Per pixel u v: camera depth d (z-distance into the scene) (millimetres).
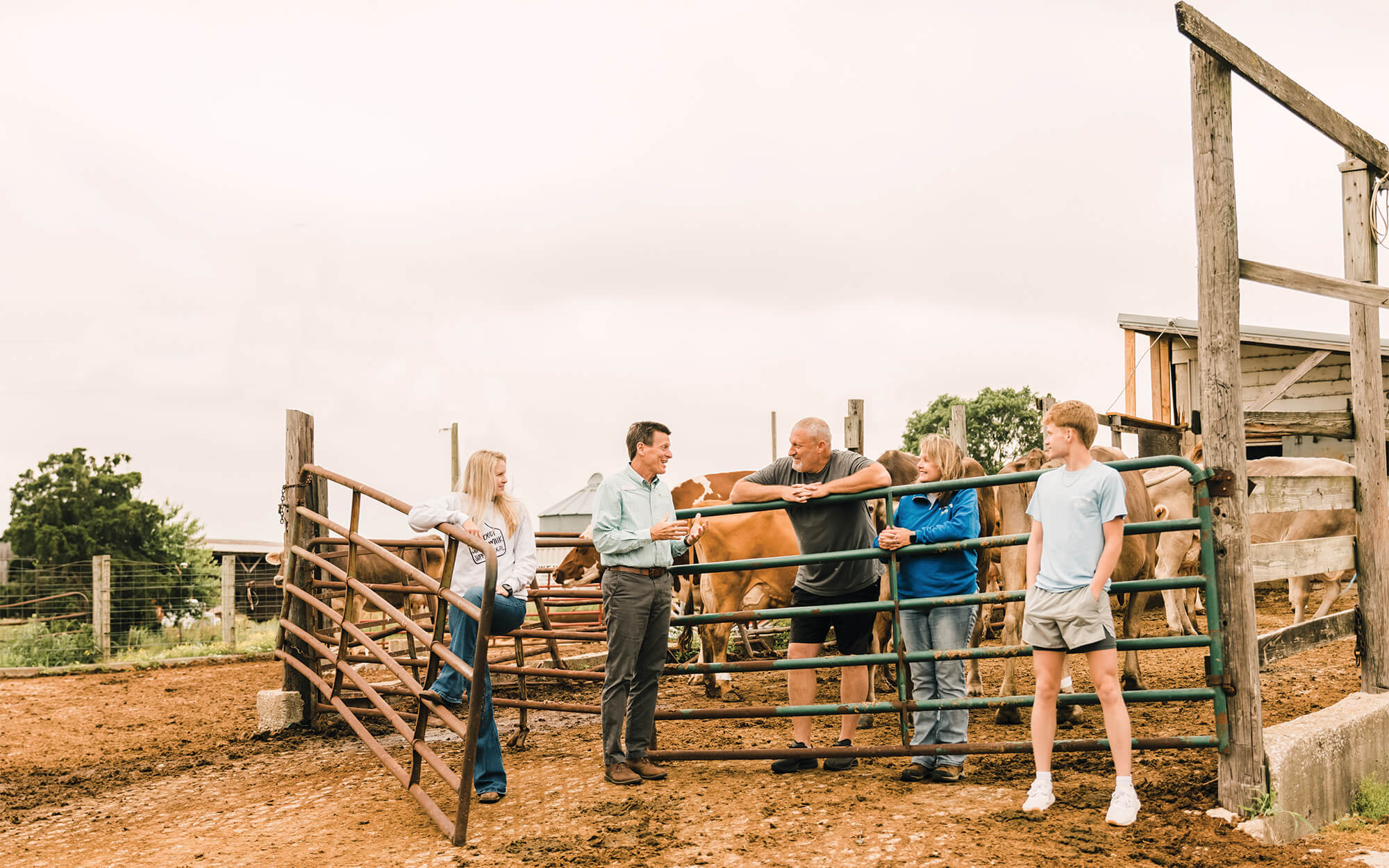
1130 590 4613
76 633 15125
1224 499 4508
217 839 4941
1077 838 4113
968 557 5223
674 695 8820
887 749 4945
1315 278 4719
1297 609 9539
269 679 11438
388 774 6039
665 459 5273
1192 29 4457
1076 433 4379
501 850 4336
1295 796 4562
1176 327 16500
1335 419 5910
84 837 5258
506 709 8453
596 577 10172
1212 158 4613
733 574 8555
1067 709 6391
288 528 7668
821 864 3941
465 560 5273
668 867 3996
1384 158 5902
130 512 31094
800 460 5273
